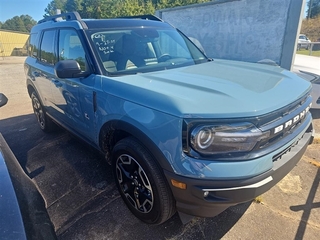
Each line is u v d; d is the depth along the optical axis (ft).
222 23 22.99
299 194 8.24
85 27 8.59
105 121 7.15
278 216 7.30
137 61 8.48
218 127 4.86
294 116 5.82
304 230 6.79
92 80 7.58
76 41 8.68
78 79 8.23
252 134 4.88
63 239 6.78
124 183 7.36
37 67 12.26
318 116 15.37
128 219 7.41
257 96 5.50
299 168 9.72
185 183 5.22
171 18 27.50
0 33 105.29
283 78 7.02
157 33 9.88
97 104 7.37
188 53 10.12
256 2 20.13
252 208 7.64
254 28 20.80
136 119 5.91
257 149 5.10
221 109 4.94
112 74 7.59
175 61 9.23
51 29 11.00
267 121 5.15
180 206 5.76
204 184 5.03
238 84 6.25
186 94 5.53
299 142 6.56
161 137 5.41
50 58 11.02
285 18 18.62
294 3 17.89
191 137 4.96
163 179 5.84
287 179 9.04
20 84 31.37
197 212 5.63
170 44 9.93
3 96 8.36
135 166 6.72
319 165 9.84
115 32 8.84
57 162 10.84
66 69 7.26
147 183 6.32
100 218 7.49
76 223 7.34
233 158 4.95
